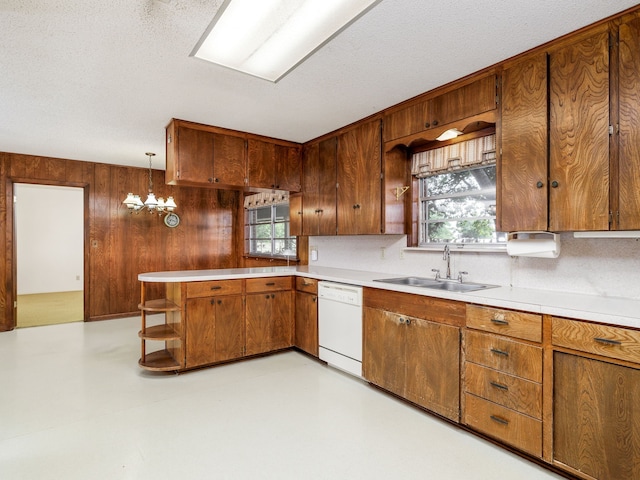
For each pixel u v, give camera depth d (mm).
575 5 1716
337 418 2359
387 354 2664
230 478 1771
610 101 1824
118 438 2111
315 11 1669
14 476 1768
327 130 3672
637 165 1733
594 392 1633
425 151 3137
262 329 3520
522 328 1881
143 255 5434
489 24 1865
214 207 6094
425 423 2301
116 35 1938
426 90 2695
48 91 2660
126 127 3523
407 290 2498
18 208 7500
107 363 3365
